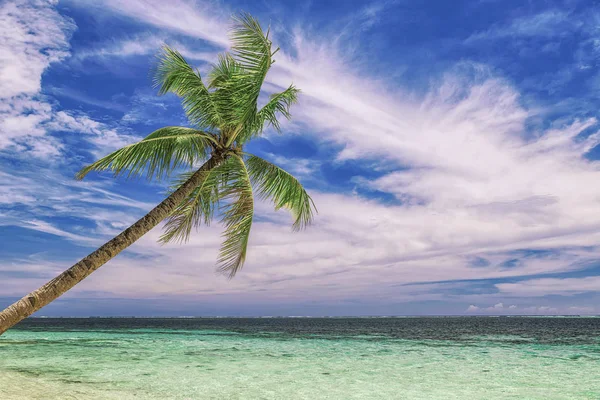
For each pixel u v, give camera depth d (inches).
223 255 406.6
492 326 2474.2
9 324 296.4
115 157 348.8
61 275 319.6
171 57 414.3
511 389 460.4
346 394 430.6
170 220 434.9
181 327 2249.0
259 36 374.0
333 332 1663.4
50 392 395.5
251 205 420.2
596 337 1334.9
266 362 659.4
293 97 453.4
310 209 454.0
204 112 417.1
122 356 713.6
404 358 728.3
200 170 395.2
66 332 1521.9
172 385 456.8
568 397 422.3
